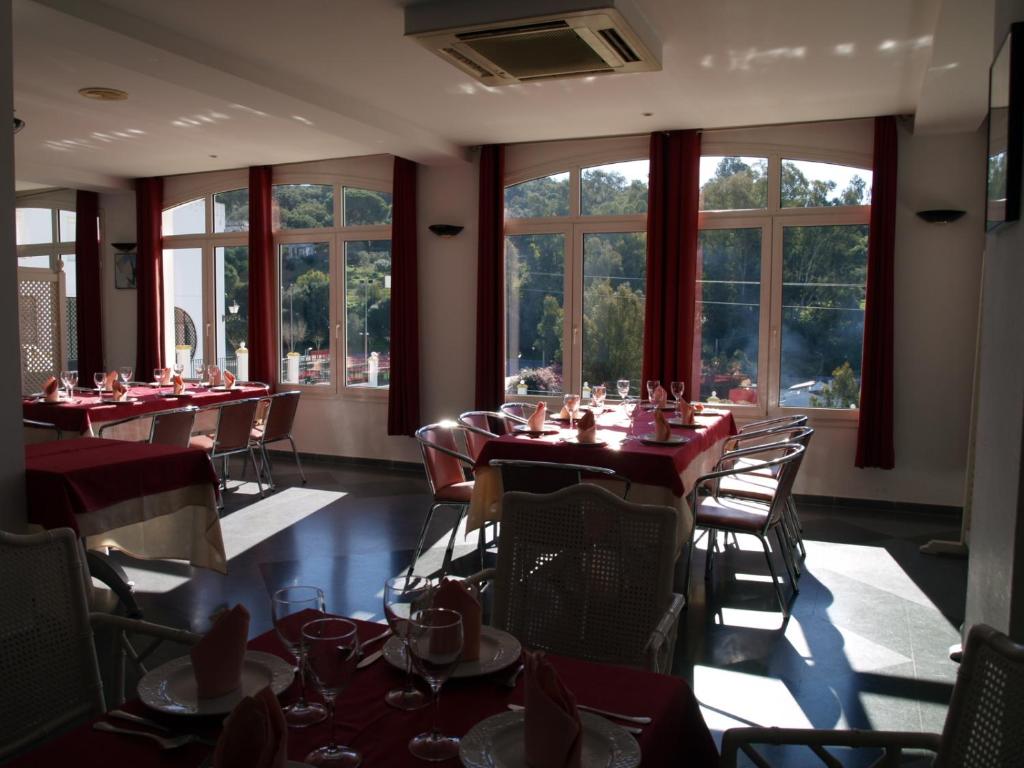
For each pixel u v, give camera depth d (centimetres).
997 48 288
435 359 762
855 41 445
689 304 652
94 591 425
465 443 564
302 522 571
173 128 659
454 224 744
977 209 588
